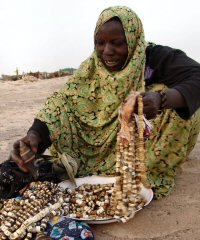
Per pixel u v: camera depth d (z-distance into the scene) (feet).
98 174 4.68
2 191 4.27
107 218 3.87
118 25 4.27
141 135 3.51
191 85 3.98
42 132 4.48
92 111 4.71
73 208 4.09
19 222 3.71
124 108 3.53
